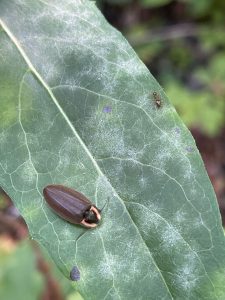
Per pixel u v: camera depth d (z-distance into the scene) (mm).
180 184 106
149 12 370
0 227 209
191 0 357
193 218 105
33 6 113
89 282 103
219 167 310
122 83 110
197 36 371
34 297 193
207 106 312
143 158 108
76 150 108
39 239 104
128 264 104
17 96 109
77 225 105
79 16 113
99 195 107
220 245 104
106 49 111
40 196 106
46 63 111
